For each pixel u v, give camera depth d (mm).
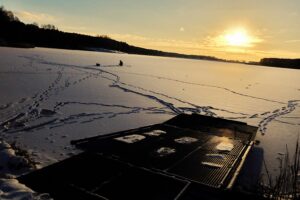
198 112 12648
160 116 11242
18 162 5297
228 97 17422
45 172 5020
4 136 7246
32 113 9750
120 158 5848
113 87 17172
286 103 17312
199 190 4746
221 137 8086
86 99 13008
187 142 7355
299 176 5562
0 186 4379
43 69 22234
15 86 14219
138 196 4375
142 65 37531
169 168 5566
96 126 8969
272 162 7219
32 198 4062
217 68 48906
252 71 50938
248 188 5336
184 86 20406
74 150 6547
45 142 7023
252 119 12258
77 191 4398
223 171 5555
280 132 10398
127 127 9195
